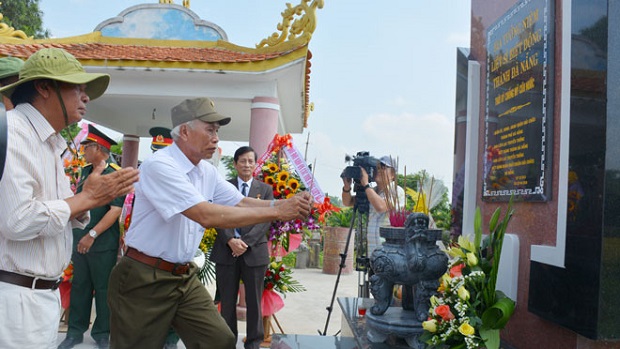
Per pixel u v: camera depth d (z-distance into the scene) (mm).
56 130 1961
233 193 2994
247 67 5805
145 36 7906
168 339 4246
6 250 1807
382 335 2637
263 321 4613
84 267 4297
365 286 3898
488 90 3096
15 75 2109
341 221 10453
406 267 2514
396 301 3568
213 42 7711
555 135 2344
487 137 3092
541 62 2441
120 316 2568
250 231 3961
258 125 6070
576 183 2070
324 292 7828
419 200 2977
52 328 1927
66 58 1949
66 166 5473
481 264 2383
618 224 1905
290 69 5922
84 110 2006
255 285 3961
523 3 2645
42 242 1869
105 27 7938
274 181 4590
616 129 1907
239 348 4359
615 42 1918
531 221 2529
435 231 2521
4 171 1715
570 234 2088
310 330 5375
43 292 1888
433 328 2262
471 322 2162
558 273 2156
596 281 1901
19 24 15711
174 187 2410
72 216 1893
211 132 2674
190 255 2654
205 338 2666
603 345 2023
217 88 6121
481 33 3240
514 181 2701
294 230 4434
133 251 2617
